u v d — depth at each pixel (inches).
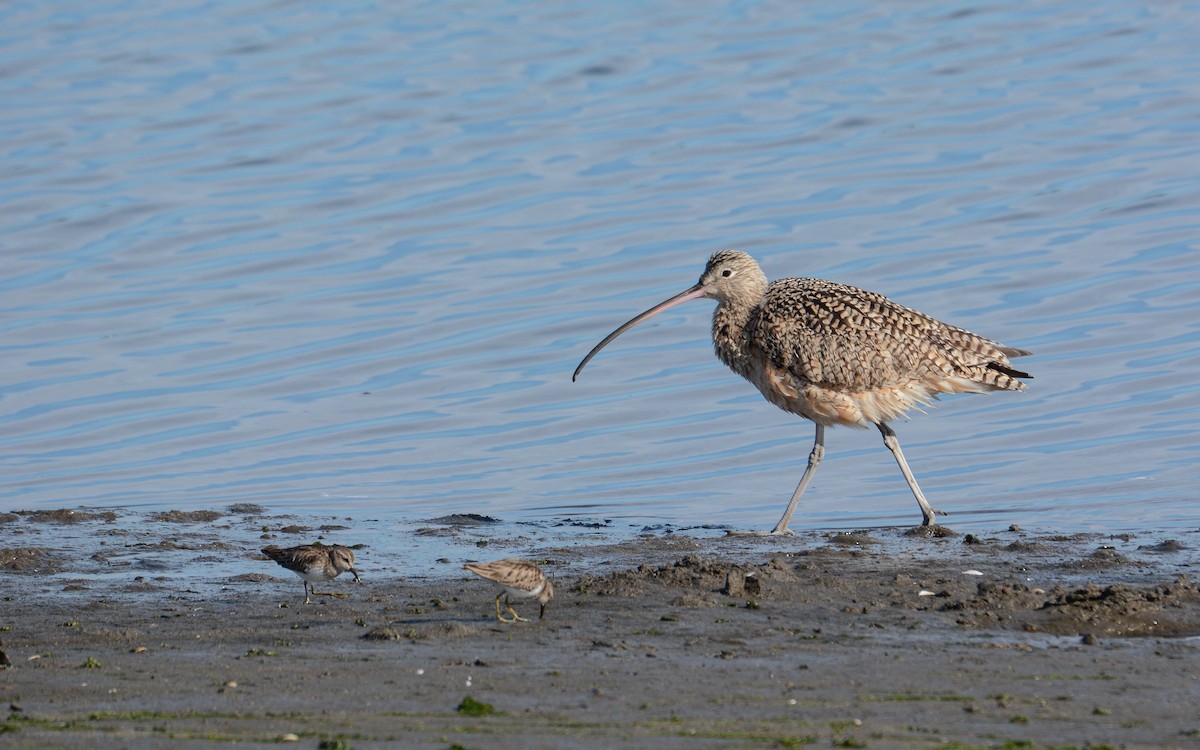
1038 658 401.7
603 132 1261.1
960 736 332.8
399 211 1122.7
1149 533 567.5
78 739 327.9
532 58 1457.9
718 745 324.5
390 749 319.6
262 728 337.7
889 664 394.6
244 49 1535.4
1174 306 899.4
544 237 1066.7
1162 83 1305.4
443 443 772.0
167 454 761.0
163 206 1145.4
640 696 363.9
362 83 1409.9
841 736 331.6
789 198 1107.9
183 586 506.6
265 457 753.0
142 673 391.2
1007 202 1082.7
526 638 425.1
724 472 719.7
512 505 670.5
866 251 1007.0
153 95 1405.0
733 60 1428.4
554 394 842.2
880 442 761.0
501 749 320.5
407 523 619.2
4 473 735.1
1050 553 533.3
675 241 1044.5
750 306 643.5
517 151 1230.3
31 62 1519.4
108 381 864.9
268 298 988.6
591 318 938.7
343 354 900.0
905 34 1481.3
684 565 495.5
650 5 1619.1
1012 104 1278.3
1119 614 443.2
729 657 401.1
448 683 376.5
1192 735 335.3
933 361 606.2
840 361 602.5
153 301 987.3
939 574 502.0
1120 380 808.3
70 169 1221.1
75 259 1058.7
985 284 947.3
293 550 479.5
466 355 894.4
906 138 1219.2
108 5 1736.0
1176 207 1052.5
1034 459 710.5
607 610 456.4
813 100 1312.7
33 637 438.6
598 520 633.6
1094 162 1144.2
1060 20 1503.4
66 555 555.5
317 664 397.7
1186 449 708.0
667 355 899.4
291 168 1213.7
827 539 568.4
